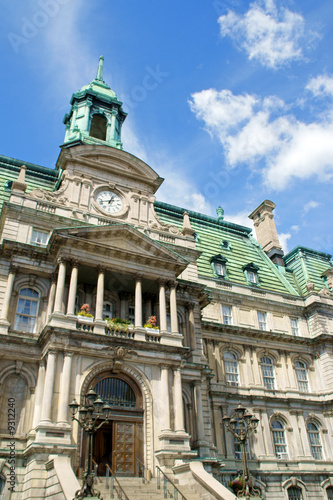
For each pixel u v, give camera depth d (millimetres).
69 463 24594
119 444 29625
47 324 30328
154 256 36656
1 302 32344
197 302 40906
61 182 42375
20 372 30828
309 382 50625
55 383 28594
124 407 30797
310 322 54438
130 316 37719
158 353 32781
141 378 31812
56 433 26734
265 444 43531
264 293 54406
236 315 50469
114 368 31078
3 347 30609
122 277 36344
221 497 23141
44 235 36531
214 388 44031
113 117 51375
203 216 61375
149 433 30125
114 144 48719
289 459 44094
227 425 25969
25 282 34000
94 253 34625
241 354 48000
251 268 56250
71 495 20938
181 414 31359
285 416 46438
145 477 28391
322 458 46156
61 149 41250
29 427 29266
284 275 62344
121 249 35094
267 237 67500
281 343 50875
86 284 36625
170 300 36500
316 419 48062
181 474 27516
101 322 32031
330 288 60438
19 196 37094
